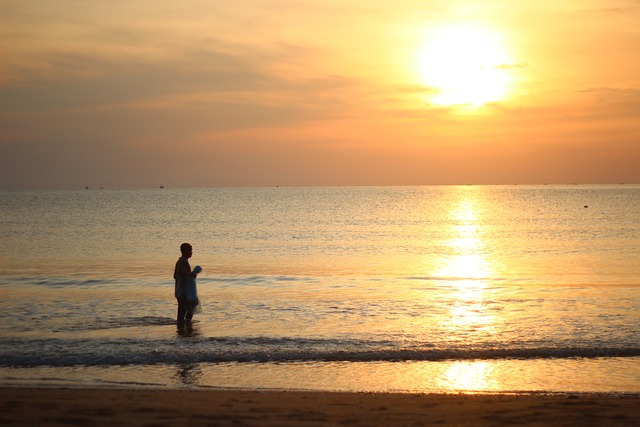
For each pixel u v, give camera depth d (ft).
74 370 39.78
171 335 49.90
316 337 49.37
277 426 26.50
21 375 38.52
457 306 65.21
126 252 138.72
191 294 54.75
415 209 407.64
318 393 33.55
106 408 29.12
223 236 188.44
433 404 30.81
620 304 66.54
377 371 39.91
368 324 55.26
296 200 614.34
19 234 193.57
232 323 55.31
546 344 46.83
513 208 411.34
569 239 172.76
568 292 76.18
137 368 40.29
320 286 81.66
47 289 78.38
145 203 522.47
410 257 129.80
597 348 44.98
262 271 102.99
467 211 371.76
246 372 39.52
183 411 28.71
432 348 45.37
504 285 83.41
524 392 34.99
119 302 67.26
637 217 285.02
